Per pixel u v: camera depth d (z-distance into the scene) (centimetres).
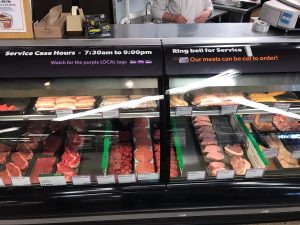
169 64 148
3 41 152
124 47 151
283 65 150
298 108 175
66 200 167
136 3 418
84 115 167
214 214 179
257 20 179
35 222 173
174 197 170
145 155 187
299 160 186
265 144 195
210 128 207
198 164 184
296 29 164
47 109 169
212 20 439
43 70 145
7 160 186
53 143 197
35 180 173
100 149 194
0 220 169
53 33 155
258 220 188
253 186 172
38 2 257
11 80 149
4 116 167
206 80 154
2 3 145
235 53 151
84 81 151
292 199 173
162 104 159
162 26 182
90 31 157
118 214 172
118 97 171
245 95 181
